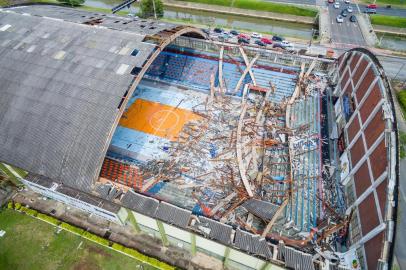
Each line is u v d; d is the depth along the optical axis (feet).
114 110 108.17
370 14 276.82
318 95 155.53
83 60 124.47
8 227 117.80
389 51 231.09
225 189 120.47
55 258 108.88
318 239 100.07
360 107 115.55
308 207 111.65
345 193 113.80
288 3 295.28
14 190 131.03
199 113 158.51
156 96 172.04
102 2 344.08
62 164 105.19
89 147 104.53
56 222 117.91
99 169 102.58
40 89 118.62
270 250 89.04
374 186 90.12
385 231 75.61
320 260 91.86
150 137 148.77
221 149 138.31
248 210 106.83
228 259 103.30
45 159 107.14
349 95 130.11
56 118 111.24
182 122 155.74
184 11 321.32
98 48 128.67
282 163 128.77
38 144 109.29
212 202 115.65
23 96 118.52
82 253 109.91
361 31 256.11
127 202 100.53
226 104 162.40
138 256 107.04
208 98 167.43
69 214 122.42
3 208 123.85
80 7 314.55
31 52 131.44
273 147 136.46
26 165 108.37
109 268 105.70
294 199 114.62
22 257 109.50
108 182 107.45
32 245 112.47
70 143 106.52
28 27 144.77
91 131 106.42
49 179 112.47
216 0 306.14
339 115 137.59
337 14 277.85
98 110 109.29
